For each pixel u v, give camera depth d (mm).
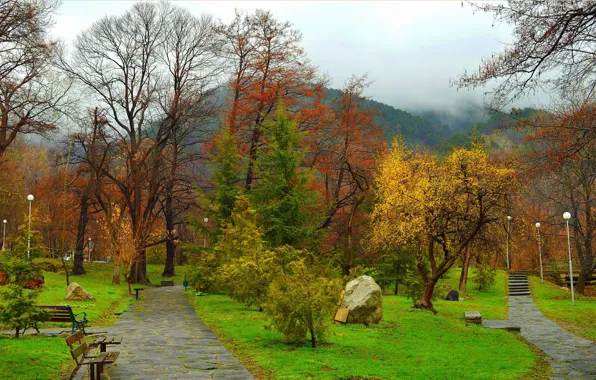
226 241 28734
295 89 39188
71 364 11805
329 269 26812
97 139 40156
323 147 40344
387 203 25359
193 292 34688
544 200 39188
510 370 13023
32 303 15117
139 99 42625
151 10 42156
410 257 32812
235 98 39406
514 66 10570
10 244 54688
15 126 31812
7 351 12266
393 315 22609
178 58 43469
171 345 14641
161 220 62000
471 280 46188
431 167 24953
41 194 47250
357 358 13266
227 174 35875
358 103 41344
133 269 43062
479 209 23016
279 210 32094
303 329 14609
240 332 17109
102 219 57219
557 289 42656
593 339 20250
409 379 11266
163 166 44312
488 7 10375
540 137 13211
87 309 22172
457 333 19359
